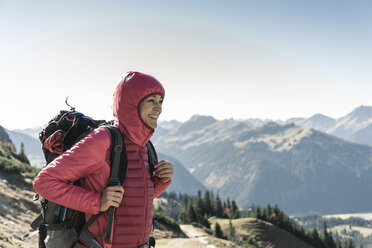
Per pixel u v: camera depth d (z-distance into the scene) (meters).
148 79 2.58
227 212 144.25
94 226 2.40
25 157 60.59
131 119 2.56
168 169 2.81
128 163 2.53
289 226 132.62
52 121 2.66
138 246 2.50
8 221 14.42
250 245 94.81
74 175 2.33
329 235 145.12
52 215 2.40
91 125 2.72
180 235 51.28
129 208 2.47
